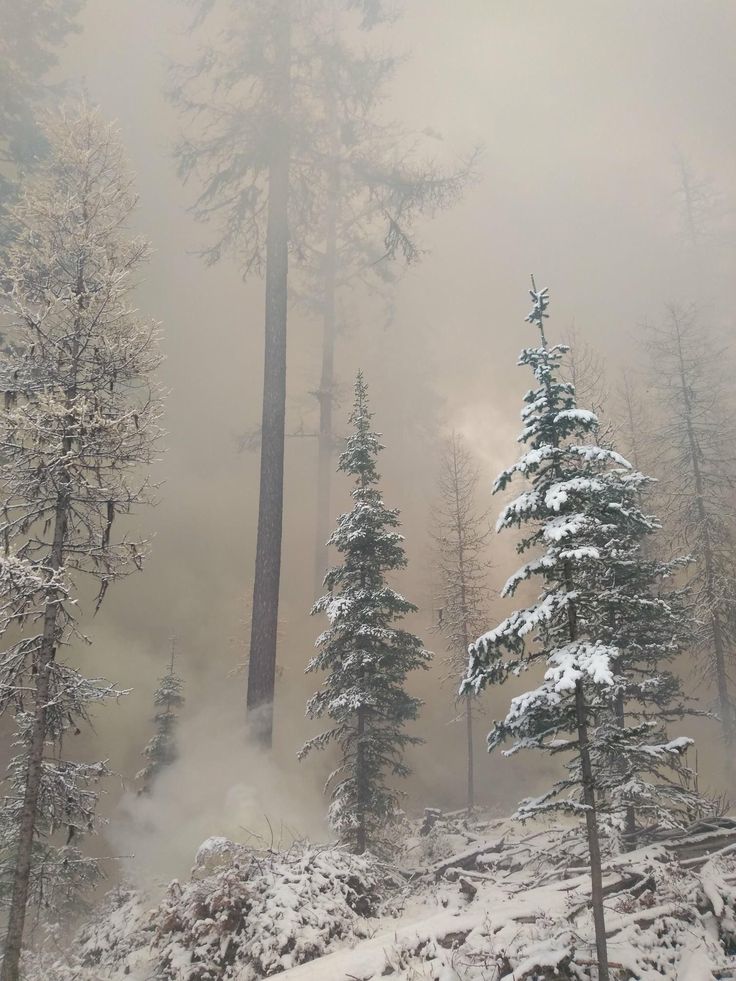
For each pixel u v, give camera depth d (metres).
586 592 6.70
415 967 6.71
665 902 7.74
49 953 10.32
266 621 15.03
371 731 12.52
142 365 9.09
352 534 13.40
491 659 7.20
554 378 7.40
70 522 8.72
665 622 10.62
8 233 11.33
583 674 5.94
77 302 8.72
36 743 7.60
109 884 14.30
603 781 6.53
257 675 14.57
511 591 7.17
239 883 8.55
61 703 7.94
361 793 11.91
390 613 13.55
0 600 7.57
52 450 8.13
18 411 7.85
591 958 6.45
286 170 19.48
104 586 8.54
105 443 8.46
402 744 12.61
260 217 20.34
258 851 9.78
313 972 6.78
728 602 18.11
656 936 6.97
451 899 9.45
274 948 7.44
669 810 10.31
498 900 8.70
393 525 13.98
